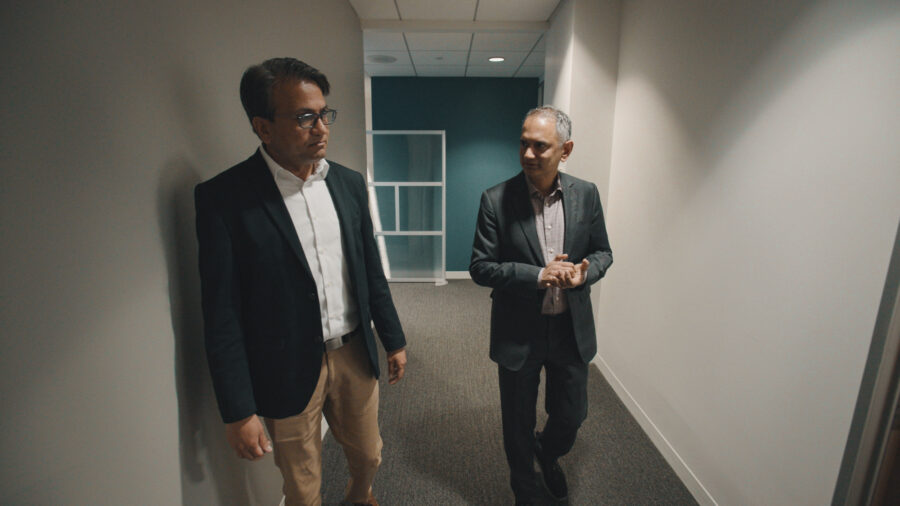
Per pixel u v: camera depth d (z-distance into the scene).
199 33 0.93
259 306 0.90
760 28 1.19
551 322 1.24
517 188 1.27
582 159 2.36
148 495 0.78
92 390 0.65
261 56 1.25
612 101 2.31
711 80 1.43
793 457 1.09
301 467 1.03
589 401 2.15
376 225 4.59
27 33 0.54
